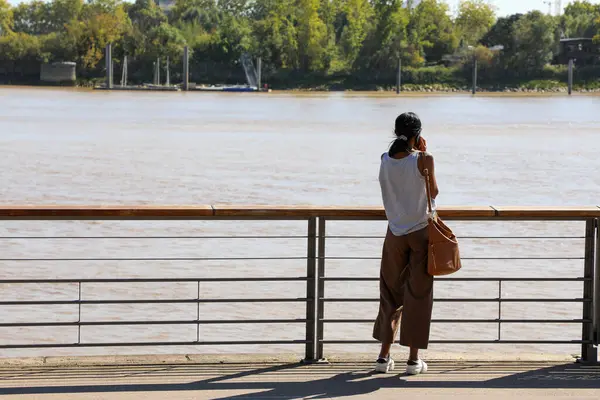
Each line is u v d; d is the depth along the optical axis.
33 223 26.56
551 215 9.22
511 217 9.18
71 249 23.06
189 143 65.88
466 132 82.62
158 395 8.30
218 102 152.62
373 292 18.61
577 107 147.00
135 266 20.75
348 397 8.30
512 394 8.42
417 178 8.64
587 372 9.19
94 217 8.80
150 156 54.69
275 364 9.41
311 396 8.34
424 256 8.73
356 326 15.96
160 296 17.84
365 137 75.12
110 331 15.49
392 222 8.85
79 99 155.38
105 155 54.91
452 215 9.12
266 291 18.39
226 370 9.16
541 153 60.25
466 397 8.33
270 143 67.19
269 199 37.03
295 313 16.72
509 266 21.25
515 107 145.88
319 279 9.39
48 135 71.62
